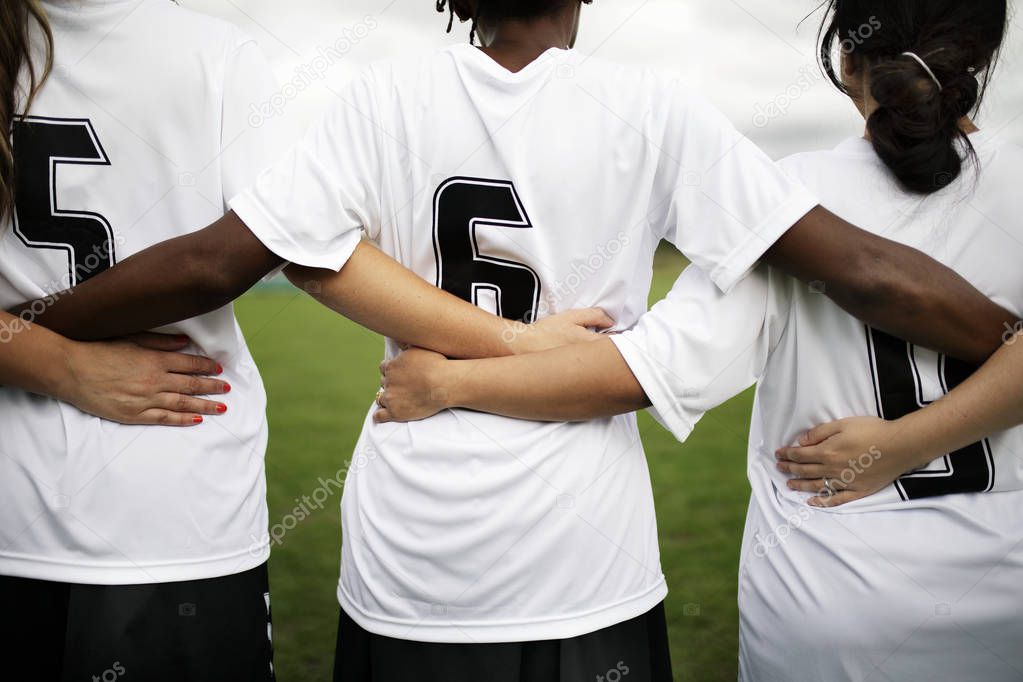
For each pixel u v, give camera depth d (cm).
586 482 155
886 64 152
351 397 618
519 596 152
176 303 153
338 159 154
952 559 156
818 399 163
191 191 162
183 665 164
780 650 168
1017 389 150
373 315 156
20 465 159
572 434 156
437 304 155
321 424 549
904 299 148
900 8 154
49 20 158
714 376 155
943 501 160
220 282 151
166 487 161
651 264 165
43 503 158
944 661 159
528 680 154
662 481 471
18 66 154
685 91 155
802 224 148
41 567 158
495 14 153
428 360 156
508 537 150
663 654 168
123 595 158
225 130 162
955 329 150
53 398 162
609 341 154
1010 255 156
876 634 158
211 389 167
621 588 158
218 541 166
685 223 154
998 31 156
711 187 152
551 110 152
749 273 157
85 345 160
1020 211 155
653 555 166
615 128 152
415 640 154
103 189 160
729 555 374
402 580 154
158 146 160
